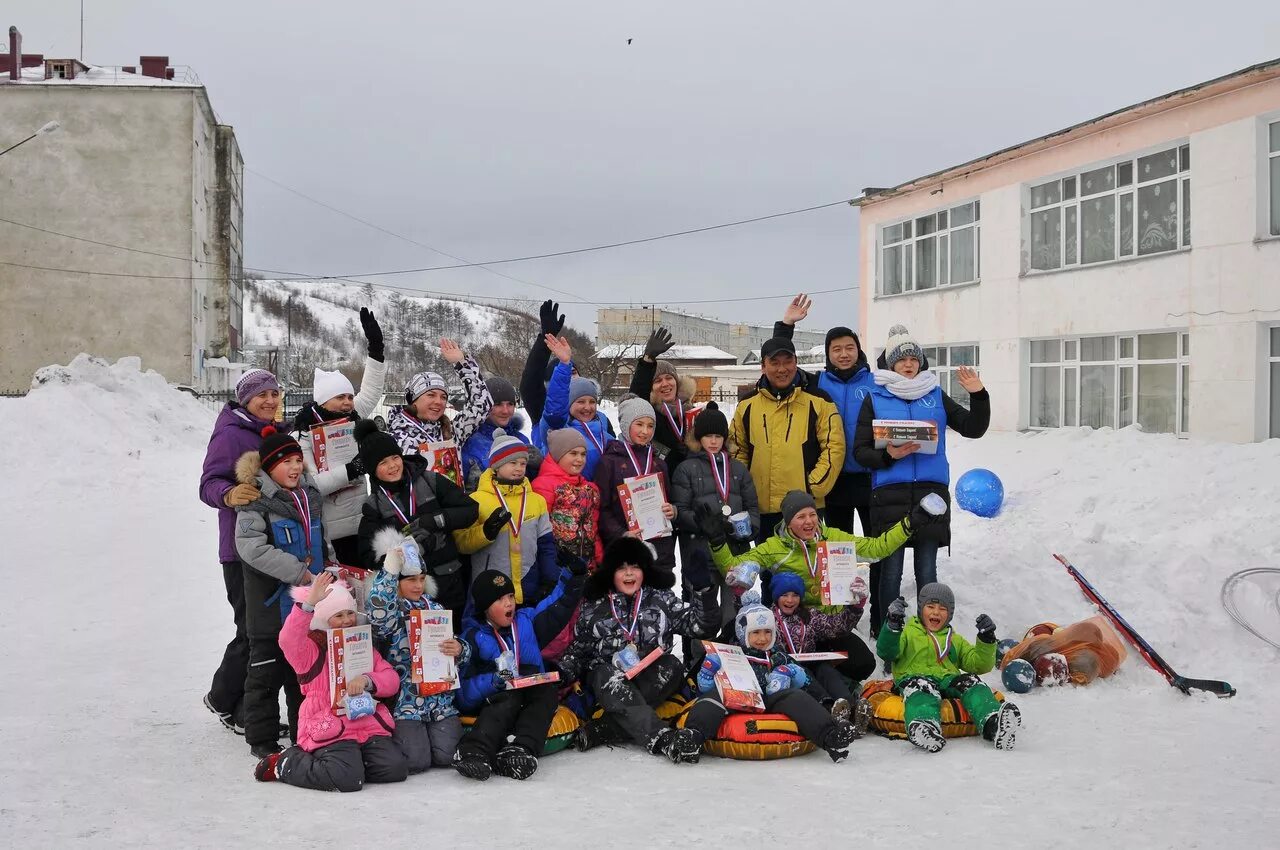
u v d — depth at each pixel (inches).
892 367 338.3
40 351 1947.6
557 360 366.6
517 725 241.6
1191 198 861.8
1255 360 813.2
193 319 1980.8
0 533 597.0
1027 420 1070.4
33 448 908.0
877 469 328.5
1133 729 260.8
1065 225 1016.9
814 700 250.5
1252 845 184.9
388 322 5856.3
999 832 192.1
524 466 277.1
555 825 197.8
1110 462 695.7
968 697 257.1
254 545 242.5
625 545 261.6
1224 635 320.5
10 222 1934.1
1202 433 855.1
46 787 217.2
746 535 290.5
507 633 254.1
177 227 1956.2
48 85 1923.0
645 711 252.2
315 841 188.5
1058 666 298.8
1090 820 197.8
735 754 245.0
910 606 335.3
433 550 259.1
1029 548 369.1
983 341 1120.8
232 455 263.0
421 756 236.2
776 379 331.3
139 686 305.7
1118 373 959.6
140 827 195.0
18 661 332.5
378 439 257.6
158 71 2105.1
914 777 227.6
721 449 315.9
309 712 229.6
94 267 1947.6
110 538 585.6
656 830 194.5
